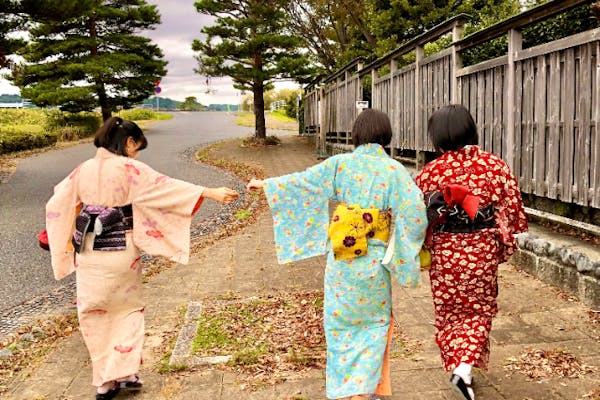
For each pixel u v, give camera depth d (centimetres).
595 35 411
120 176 297
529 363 314
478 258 266
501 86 557
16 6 1185
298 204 275
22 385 326
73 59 2244
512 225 277
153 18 2336
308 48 2023
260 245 670
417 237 261
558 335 352
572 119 448
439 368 318
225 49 1739
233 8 1800
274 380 313
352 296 262
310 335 373
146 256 653
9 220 861
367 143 268
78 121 2592
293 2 1892
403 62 1371
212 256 629
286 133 2677
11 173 1391
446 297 275
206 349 359
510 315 389
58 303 499
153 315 435
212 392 303
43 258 653
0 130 1972
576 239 462
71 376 337
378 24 1440
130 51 2395
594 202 424
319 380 311
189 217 310
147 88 2469
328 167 269
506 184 271
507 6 1148
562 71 462
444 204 265
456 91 663
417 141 820
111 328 305
